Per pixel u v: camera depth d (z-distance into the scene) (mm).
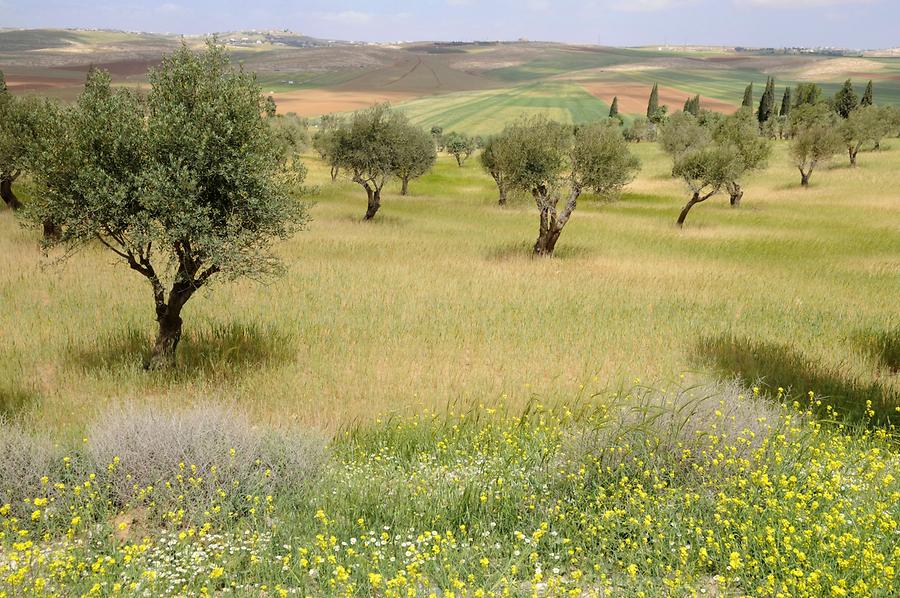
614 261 26641
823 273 25016
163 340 12242
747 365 13391
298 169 12797
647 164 71250
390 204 46031
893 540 5316
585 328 15828
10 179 28797
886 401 11438
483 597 4637
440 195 54031
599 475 6914
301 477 7191
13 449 6891
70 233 11102
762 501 6086
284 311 16234
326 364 12734
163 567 5293
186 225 10992
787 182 58000
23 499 6465
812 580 4570
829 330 16375
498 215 42500
